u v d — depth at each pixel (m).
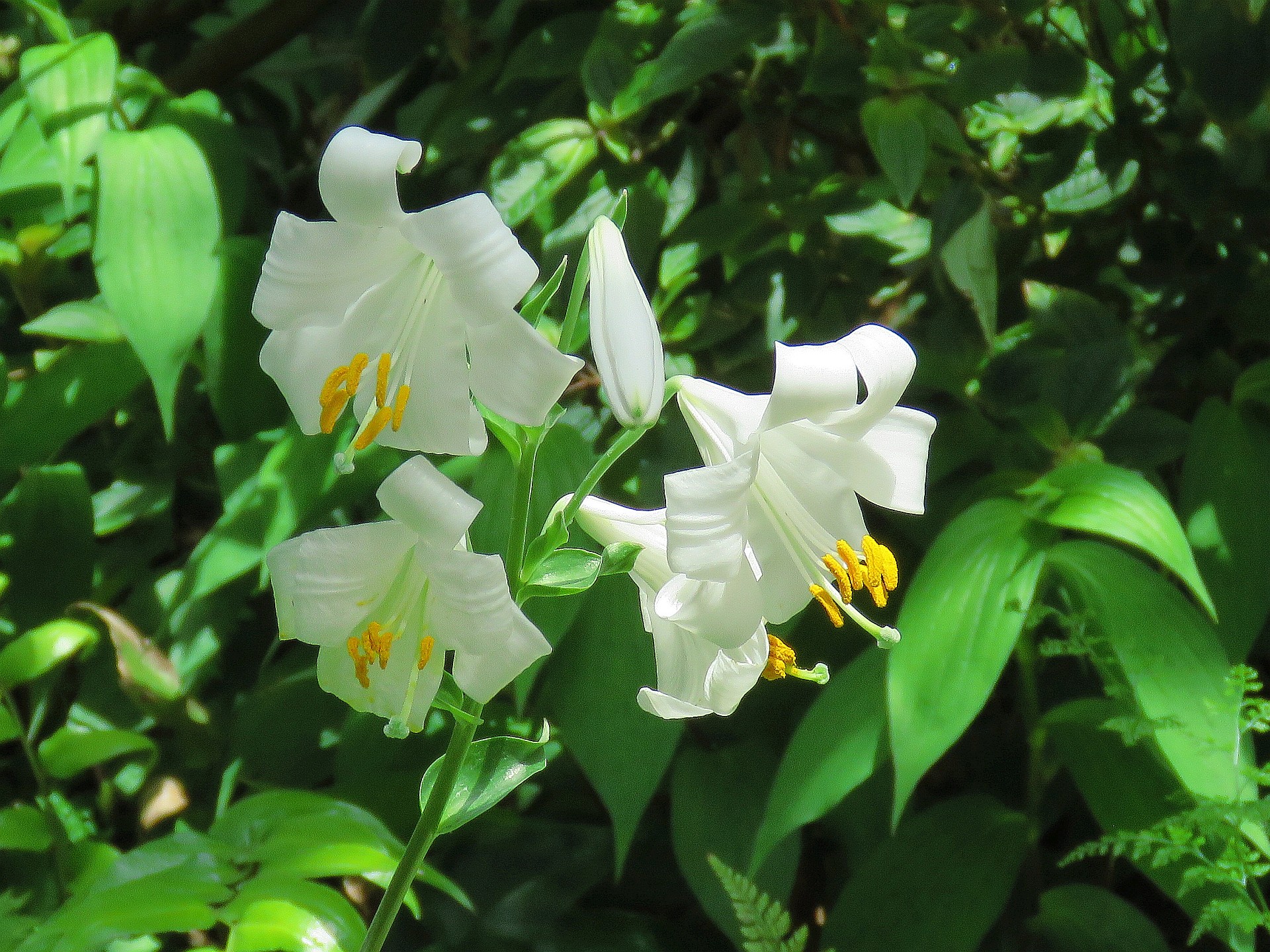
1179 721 1.23
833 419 1.05
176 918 1.23
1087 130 1.43
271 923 1.23
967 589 1.28
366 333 1.05
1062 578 1.35
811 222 1.41
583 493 1.06
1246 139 1.42
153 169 1.39
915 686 1.26
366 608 1.04
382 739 1.45
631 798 1.32
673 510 1.01
